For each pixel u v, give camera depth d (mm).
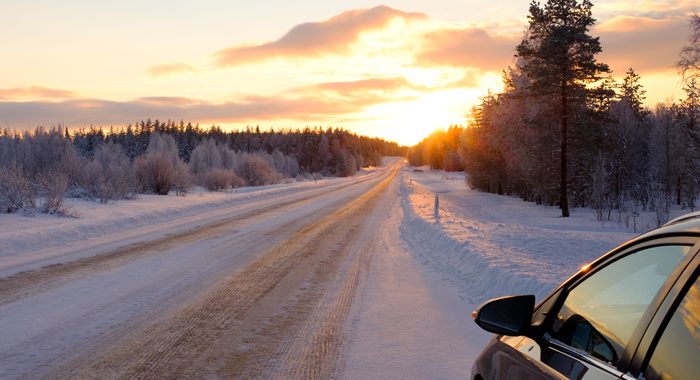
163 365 5527
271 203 32594
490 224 20719
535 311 2586
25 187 20391
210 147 72562
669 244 1786
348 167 157125
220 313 7668
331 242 15789
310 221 21938
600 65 35312
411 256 13578
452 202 42906
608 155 42375
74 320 7102
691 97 25750
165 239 15578
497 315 2533
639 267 1927
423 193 47125
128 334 6566
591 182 40906
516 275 9180
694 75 25297
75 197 27797
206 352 5969
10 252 12609
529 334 2465
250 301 8430
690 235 1686
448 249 13906
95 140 114062
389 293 9273
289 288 9469
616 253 2102
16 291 8711
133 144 120500
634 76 67500
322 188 57906
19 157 38281
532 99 37844
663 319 1620
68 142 39156
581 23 35500
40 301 8078
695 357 1475
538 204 45844
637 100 66938
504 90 51031
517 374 2354
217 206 29156
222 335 6621
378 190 53812
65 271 10477
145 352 5918
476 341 6570
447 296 9133
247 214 24719
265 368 5520
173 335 6566
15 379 5062
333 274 10914
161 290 9008
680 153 47031
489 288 9445
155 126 136625
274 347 6211
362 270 11453
